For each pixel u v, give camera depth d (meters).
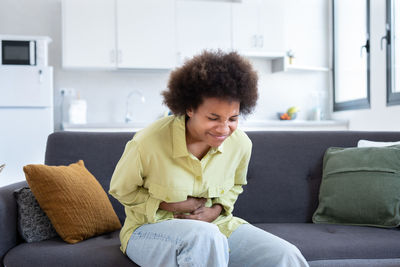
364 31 4.32
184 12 4.38
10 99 3.69
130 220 1.32
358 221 1.77
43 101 3.75
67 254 1.30
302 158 2.00
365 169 1.81
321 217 1.85
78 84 4.50
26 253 1.32
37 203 1.50
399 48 3.68
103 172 1.83
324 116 5.07
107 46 4.19
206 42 4.43
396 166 1.79
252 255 1.19
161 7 4.30
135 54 4.25
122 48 4.21
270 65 4.95
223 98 1.05
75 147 1.85
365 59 4.32
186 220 1.18
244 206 1.88
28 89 3.72
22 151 3.72
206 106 1.08
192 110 1.13
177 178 1.23
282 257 1.12
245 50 4.52
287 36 4.93
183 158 1.23
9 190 1.49
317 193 1.96
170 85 1.15
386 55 3.81
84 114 4.27
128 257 1.29
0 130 3.69
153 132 1.21
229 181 1.37
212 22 4.45
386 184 1.75
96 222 1.52
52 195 1.45
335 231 1.67
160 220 1.24
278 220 1.90
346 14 4.69
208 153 1.25
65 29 4.11
